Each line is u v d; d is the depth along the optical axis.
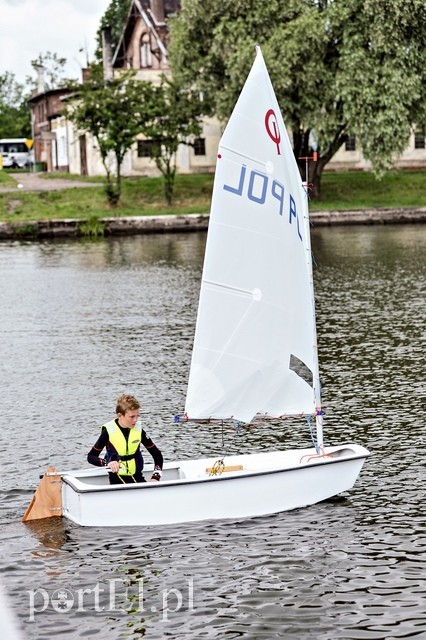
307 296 17.70
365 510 16.61
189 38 73.62
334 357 28.00
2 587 14.05
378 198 79.00
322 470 16.84
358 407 22.70
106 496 15.77
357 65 68.31
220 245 16.86
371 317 34.19
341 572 14.38
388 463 18.86
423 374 25.56
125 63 92.25
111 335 32.69
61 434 21.33
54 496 16.38
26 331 33.94
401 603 13.48
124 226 71.44
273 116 17.23
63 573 14.47
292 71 69.25
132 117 73.88
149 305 38.88
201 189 79.31
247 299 17.16
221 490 16.14
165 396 24.36
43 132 102.88
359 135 70.25
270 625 13.00
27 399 24.42
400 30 68.56
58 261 55.94
